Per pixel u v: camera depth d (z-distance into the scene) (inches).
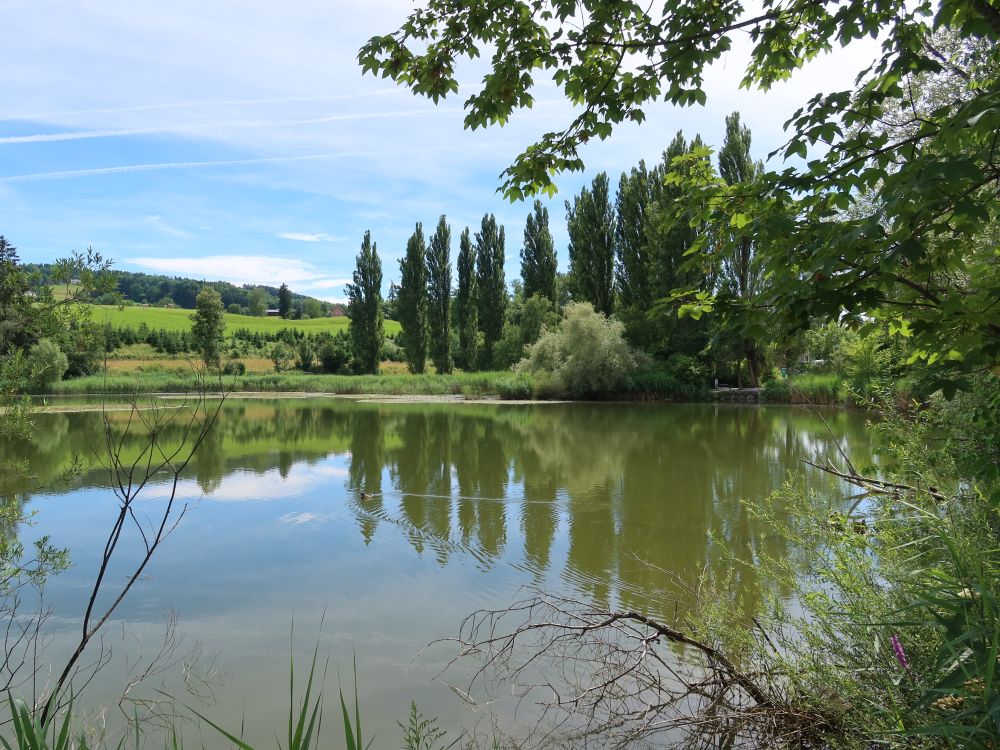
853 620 114.4
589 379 1317.7
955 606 83.0
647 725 138.3
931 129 100.7
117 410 1037.2
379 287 2100.1
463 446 654.5
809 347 1011.9
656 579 259.8
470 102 142.3
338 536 332.8
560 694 167.2
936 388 100.0
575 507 389.4
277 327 3120.1
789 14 128.5
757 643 139.9
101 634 215.5
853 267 99.2
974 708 71.9
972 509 126.0
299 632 217.0
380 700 171.5
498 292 2025.1
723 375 1425.9
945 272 114.0
